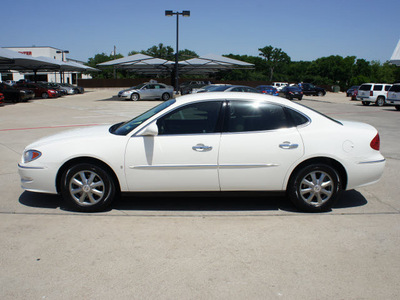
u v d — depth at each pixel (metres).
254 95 4.55
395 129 12.51
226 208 4.70
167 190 4.41
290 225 4.13
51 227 4.06
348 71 80.81
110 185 4.43
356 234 3.89
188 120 4.41
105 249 3.54
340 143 4.36
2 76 60.31
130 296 2.78
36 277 3.04
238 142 4.30
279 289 2.88
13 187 5.57
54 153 4.36
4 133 11.11
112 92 45.56
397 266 3.24
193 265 3.25
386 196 5.20
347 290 2.88
